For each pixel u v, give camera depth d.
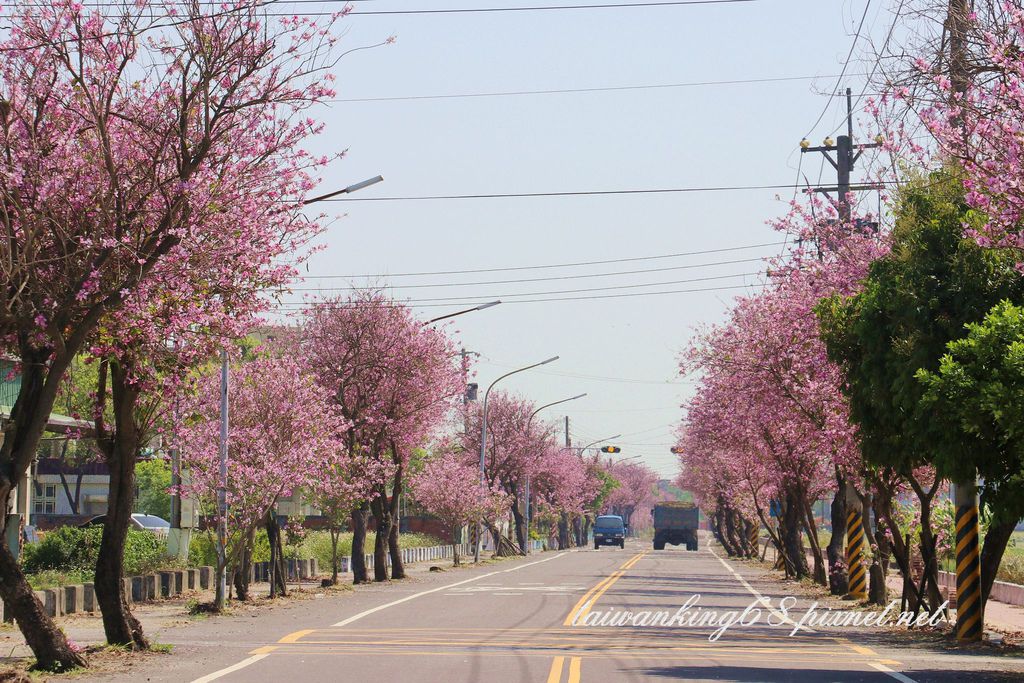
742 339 41.56
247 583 36.22
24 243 17.48
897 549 30.91
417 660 19.89
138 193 18.61
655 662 19.88
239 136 18.91
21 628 18.17
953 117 18.34
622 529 130.12
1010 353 17.38
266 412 35.31
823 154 38.19
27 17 17.78
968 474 19.66
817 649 23.14
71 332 19.09
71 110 18.22
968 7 18.70
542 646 22.72
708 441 56.50
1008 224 17.42
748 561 86.06
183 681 16.98
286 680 17.11
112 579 21.45
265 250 19.55
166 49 18.38
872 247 27.67
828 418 32.62
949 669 19.42
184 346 20.70
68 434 23.97
